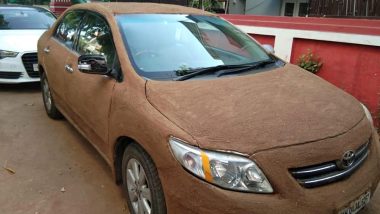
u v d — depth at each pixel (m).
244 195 2.21
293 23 6.12
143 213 2.85
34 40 7.12
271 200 2.21
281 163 2.27
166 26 3.71
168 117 2.57
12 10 8.16
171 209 2.44
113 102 3.13
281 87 3.03
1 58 6.73
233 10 15.81
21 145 4.62
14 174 3.92
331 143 2.43
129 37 3.44
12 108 6.05
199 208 2.27
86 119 3.85
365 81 5.23
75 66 4.04
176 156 2.38
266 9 14.52
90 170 4.02
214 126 2.42
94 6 4.21
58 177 3.87
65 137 4.87
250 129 2.39
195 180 2.29
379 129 4.90
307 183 2.31
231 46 3.81
